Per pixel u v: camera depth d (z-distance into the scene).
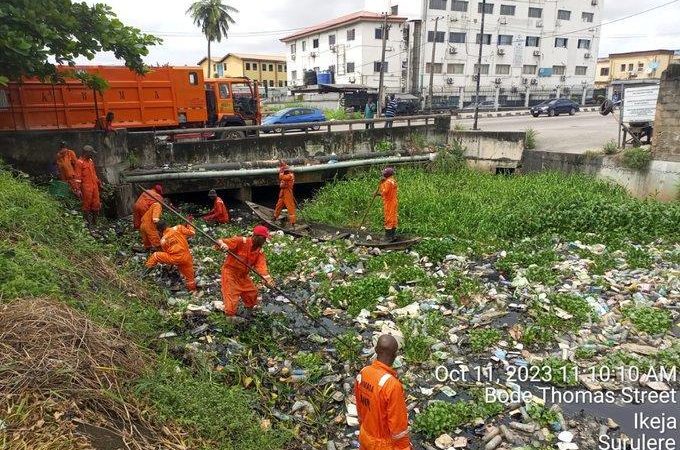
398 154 18.06
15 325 4.59
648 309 7.67
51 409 3.87
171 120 18.92
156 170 14.33
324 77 50.12
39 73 11.90
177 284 9.14
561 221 12.11
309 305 8.52
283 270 9.95
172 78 18.69
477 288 8.85
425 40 48.75
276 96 47.06
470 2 49.78
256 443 4.76
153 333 6.50
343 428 5.50
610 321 7.63
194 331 7.14
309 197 17.39
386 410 3.86
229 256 7.51
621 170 14.58
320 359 6.75
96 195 11.84
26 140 12.62
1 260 5.93
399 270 9.72
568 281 9.12
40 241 7.61
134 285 8.34
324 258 10.61
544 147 18.88
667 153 13.45
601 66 76.69
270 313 8.09
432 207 13.50
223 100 21.17
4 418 3.65
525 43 53.56
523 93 53.44
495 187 15.06
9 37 9.87
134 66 13.43
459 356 6.93
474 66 51.47
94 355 4.69
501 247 11.05
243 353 6.71
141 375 4.84
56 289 5.78
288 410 5.76
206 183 15.02
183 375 5.42
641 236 11.13
